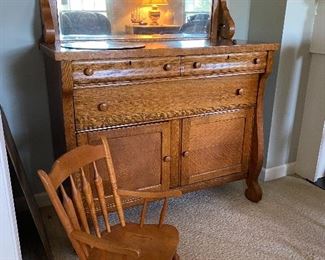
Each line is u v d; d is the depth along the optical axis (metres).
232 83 1.85
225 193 2.27
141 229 1.32
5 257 0.93
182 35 2.10
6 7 1.70
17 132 1.91
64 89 1.42
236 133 1.99
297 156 2.51
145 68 1.56
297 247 1.75
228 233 1.85
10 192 0.95
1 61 1.77
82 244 1.08
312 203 2.17
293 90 2.32
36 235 1.61
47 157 2.03
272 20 2.16
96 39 1.90
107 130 1.60
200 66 1.70
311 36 2.23
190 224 1.92
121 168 1.70
